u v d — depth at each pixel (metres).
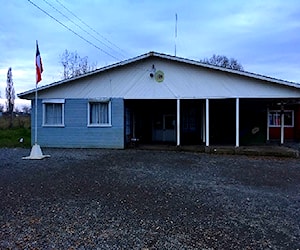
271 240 4.03
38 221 4.68
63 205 5.53
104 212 5.15
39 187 6.92
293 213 5.17
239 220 4.80
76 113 15.76
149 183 7.42
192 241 3.98
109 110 15.53
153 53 14.69
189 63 14.61
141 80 15.26
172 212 5.17
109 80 15.49
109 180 7.73
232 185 7.32
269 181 7.83
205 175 8.55
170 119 19.61
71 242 3.92
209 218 4.88
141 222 4.67
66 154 13.06
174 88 14.96
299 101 17.41
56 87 15.85
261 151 13.38
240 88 14.34
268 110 20.28
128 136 16.94
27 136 21.61
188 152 14.18
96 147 15.63
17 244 3.85
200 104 19.11
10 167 9.66
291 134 21.94
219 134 19.20
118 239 4.03
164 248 3.76
